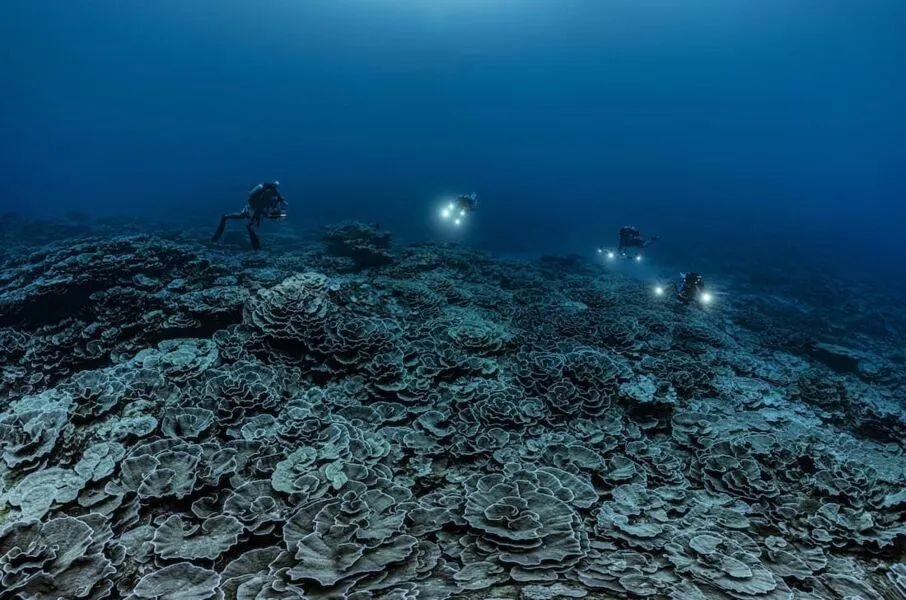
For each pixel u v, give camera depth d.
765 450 6.27
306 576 3.39
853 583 3.97
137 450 4.97
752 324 15.58
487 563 3.80
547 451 5.89
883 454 7.11
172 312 9.14
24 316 8.93
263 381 6.89
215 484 4.64
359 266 15.57
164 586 3.41
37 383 7.38
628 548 4.31
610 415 7.16
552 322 11.56
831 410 9.06
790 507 5.19
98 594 3.33
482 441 6.05
